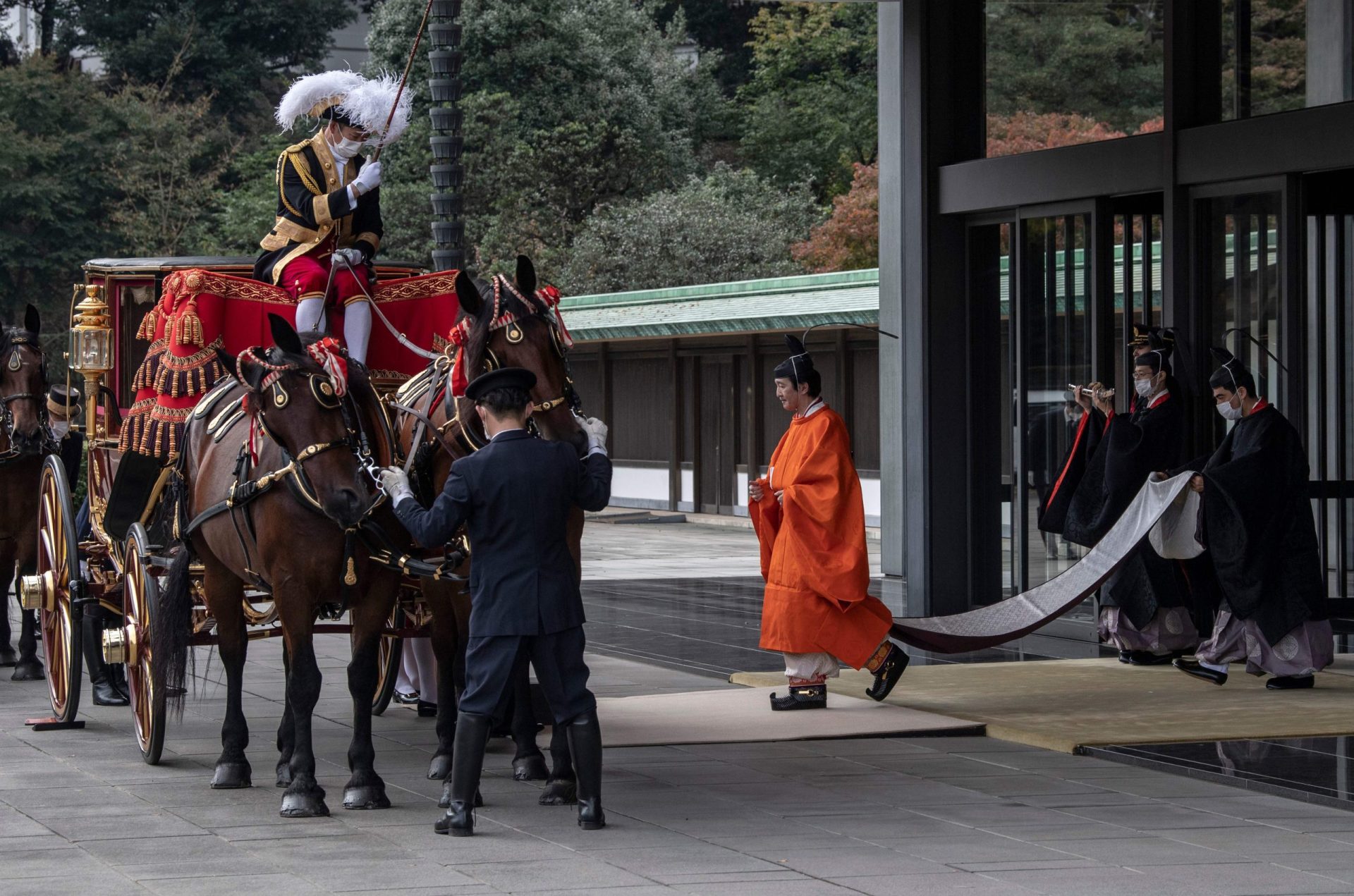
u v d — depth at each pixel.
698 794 8.09
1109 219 13.88
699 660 13.16
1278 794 8.07
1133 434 12.19
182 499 8.70
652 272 39.75
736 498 31.72
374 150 9.19
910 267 15.45
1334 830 7.32
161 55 53.16
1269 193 12.72
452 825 7.18
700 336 31.59
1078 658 13.06
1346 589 14.18
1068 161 14.01
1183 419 12.41
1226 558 11.24
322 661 13.52
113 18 54.91
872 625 10.49
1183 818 7.54
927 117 15.26
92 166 45.12
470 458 7.20
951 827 7.37
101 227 45.50
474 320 7.57
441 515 7.09
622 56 46.22
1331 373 13.96
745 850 6.92
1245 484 11.23
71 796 8.12
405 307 9.59
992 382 15.27
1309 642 11.33
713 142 50.38
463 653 8.55
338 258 9.09
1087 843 7.04
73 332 10.20
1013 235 14.82
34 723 10.23
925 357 15.27
